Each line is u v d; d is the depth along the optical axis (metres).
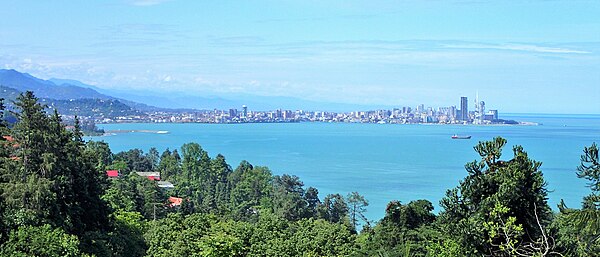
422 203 30.23
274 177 94.56
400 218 29.45
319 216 78.12
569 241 17.36
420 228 28.34
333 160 177.38
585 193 86.56
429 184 118.94
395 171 144.75
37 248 27.16
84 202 38.62
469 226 17.72
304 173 142.62
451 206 19.17
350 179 129.25
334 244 34.81
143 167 119.25
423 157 184.25
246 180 94.50
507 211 17.31
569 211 16.75
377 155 192.50
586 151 16.73
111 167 97.12
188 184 99.69
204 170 104.50
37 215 30.72
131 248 37.72
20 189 31.16
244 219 74.06
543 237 17.34
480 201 18.47
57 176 35.38
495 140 18.95
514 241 17.14
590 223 15.39
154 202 70.56
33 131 35.94
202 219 36.88
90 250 33.84
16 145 36.78
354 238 36.91
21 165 34.88
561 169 121.38
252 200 91.00
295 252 34.00
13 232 27.81
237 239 32.50
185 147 105.88
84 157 41.12
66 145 40.22
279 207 78.12
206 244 30.62
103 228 39.88
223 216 74.00
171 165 110.81
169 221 36.84
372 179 128.50
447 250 18.42
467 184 18.88
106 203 42.09
